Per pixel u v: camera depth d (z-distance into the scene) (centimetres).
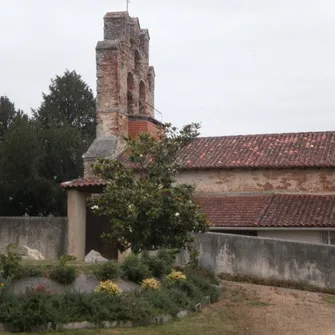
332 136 2819
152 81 3173
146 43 3141
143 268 1534
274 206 2472
